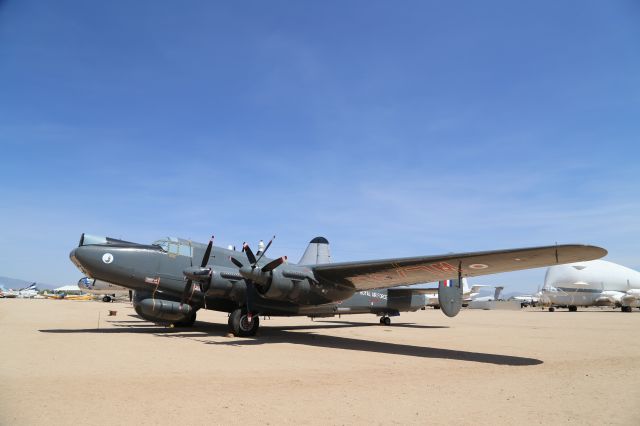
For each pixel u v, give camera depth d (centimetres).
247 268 1230
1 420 434
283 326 1945
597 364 923
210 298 1460
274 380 677
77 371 698
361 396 584
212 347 1062
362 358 952
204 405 513
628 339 1490
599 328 2044
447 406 542
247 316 1350
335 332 1659
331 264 1309
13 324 1577
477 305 7106
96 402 511
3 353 873
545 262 1095
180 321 1592
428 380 709
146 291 1412
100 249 1322
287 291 1291
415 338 1457
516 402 572
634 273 6744
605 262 6962
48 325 1564
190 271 1309
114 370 715
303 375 727
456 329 1914
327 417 480
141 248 1379
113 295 5491
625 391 653
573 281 6819
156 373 700
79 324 1647
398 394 602
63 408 482
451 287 2003
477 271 1259
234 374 718
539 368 862
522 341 1397
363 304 1969
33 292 7988
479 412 518
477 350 1144
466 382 700
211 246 1373
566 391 648
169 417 460
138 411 480
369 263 1232
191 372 721
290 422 457
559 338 1513
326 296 1389
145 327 1586
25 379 630
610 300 5053
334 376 726
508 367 867
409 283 1461
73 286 10625
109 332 1360
